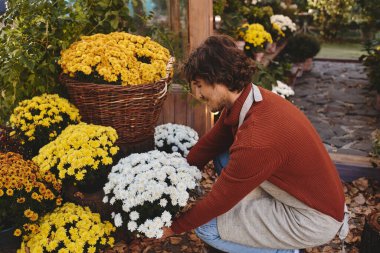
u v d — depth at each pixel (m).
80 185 2.37
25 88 2.80
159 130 3.01
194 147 2.26
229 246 1.95
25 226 2.08
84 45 2.51
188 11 3.24
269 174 1.66
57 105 2.54
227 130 2.12
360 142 3.90
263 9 5.20
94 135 2.31
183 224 1.88
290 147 1.64
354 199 3.01
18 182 2.07
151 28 3.22
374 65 4.87
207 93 1.78
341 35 8.72
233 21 4.36
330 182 1.76
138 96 2.46
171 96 3.39
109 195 2.14
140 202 1.93
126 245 2.50
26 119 2.51
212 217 1.81
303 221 1.78
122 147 2.61
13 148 2.50
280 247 1.89
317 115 4.62
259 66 3.86
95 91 2.41
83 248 2.15
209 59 1.69
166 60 2.62
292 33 5.98
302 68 6.19
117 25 2.98
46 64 2.64
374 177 3.22
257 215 1.86
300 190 1.74
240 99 1.76
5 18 2.83
